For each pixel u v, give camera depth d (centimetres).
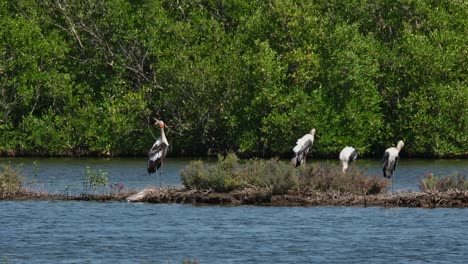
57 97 6475
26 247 2970
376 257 2834
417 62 6400
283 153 6366
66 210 3581
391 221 3341
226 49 6469
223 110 6438
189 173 3766
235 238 3086
